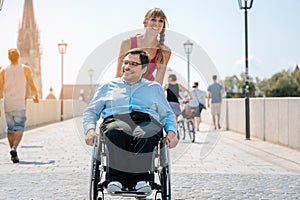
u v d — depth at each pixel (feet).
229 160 34.47
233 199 21.24
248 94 51.85
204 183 25.05
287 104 42.09
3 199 20.90
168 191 15.75
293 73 256.11
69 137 55.11
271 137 47.37
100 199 15.89
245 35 53.47
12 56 32.71
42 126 78.64
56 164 31.76
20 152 39.01
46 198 21.15
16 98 32.45
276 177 27.09
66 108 111.65
